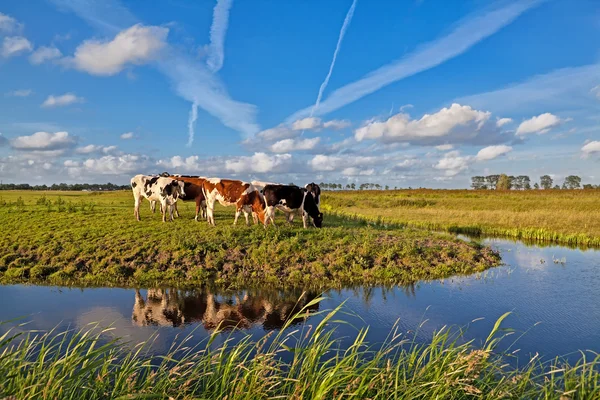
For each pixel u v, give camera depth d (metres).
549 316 9.15
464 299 10.51
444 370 4.12
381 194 65.44
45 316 9.19
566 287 11.62
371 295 10.95
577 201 41.31
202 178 20.30
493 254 15.50
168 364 6.52
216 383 4.11
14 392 3.50
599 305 9.94
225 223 18.78
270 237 14.98
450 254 14.81
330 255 13.76
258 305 10.20
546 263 14.95
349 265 13.34
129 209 24.14
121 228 16.61
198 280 12.20
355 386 3.80
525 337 7.91
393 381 4.09
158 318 9.17
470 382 3.98
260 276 12.55
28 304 10.08
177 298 10.77
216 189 17.38
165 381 4.10
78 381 3.71
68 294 10.99
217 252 13.69
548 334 8.07
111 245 14.26
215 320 9.08
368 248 14.27
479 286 11.80
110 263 13.10
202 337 7.96
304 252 13.85
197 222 18.38
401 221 25.34
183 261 13.20
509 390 4.11
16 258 13.64
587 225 22.95
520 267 14.30
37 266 12.89
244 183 17.34
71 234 15.56
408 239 16.11
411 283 12.17
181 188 18.70
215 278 12.43
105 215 20.48
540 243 19.62
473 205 38.19
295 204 17.59
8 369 3.72
